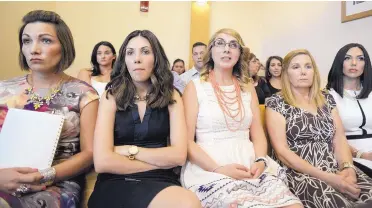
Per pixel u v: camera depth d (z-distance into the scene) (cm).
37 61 117
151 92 128
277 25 421
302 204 124
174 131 127
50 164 109
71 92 125
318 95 167
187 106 145
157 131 126
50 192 108
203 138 143
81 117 125
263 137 151
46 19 118
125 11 422
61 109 121
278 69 342
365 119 178
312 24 350
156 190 105
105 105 123
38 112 113
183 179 134
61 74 129
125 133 123
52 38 119
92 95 127
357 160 162
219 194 118
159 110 128
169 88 131
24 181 101
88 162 122
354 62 177
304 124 157
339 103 182
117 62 131
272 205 112
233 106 147
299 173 148
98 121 121
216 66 154
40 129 111
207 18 440
